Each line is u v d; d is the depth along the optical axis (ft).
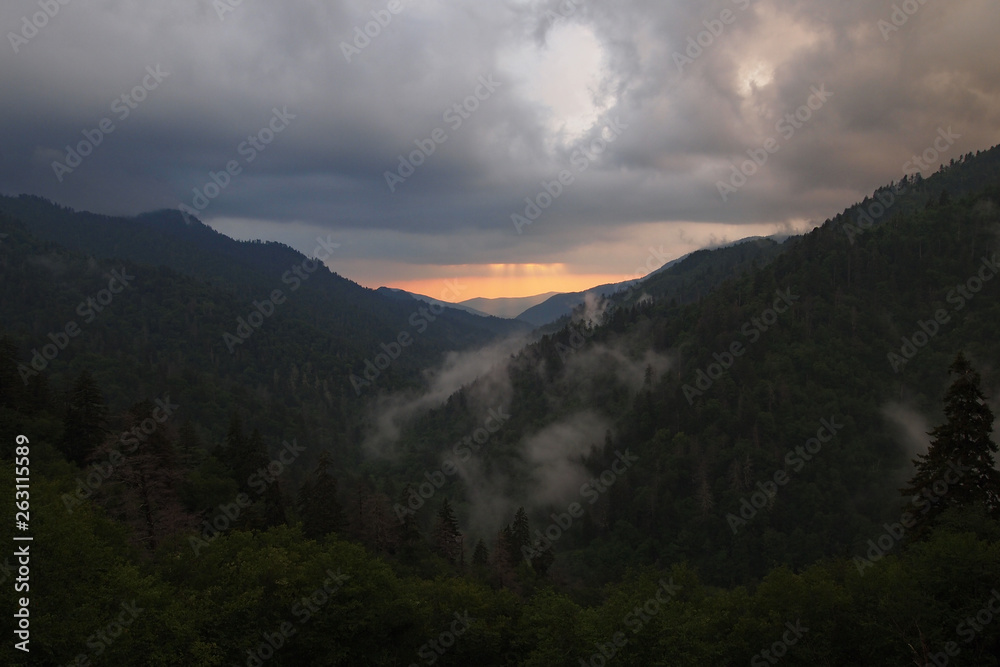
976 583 111.45
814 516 428.97
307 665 127.65
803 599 123.95
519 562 312.29
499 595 168.55
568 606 134.21
